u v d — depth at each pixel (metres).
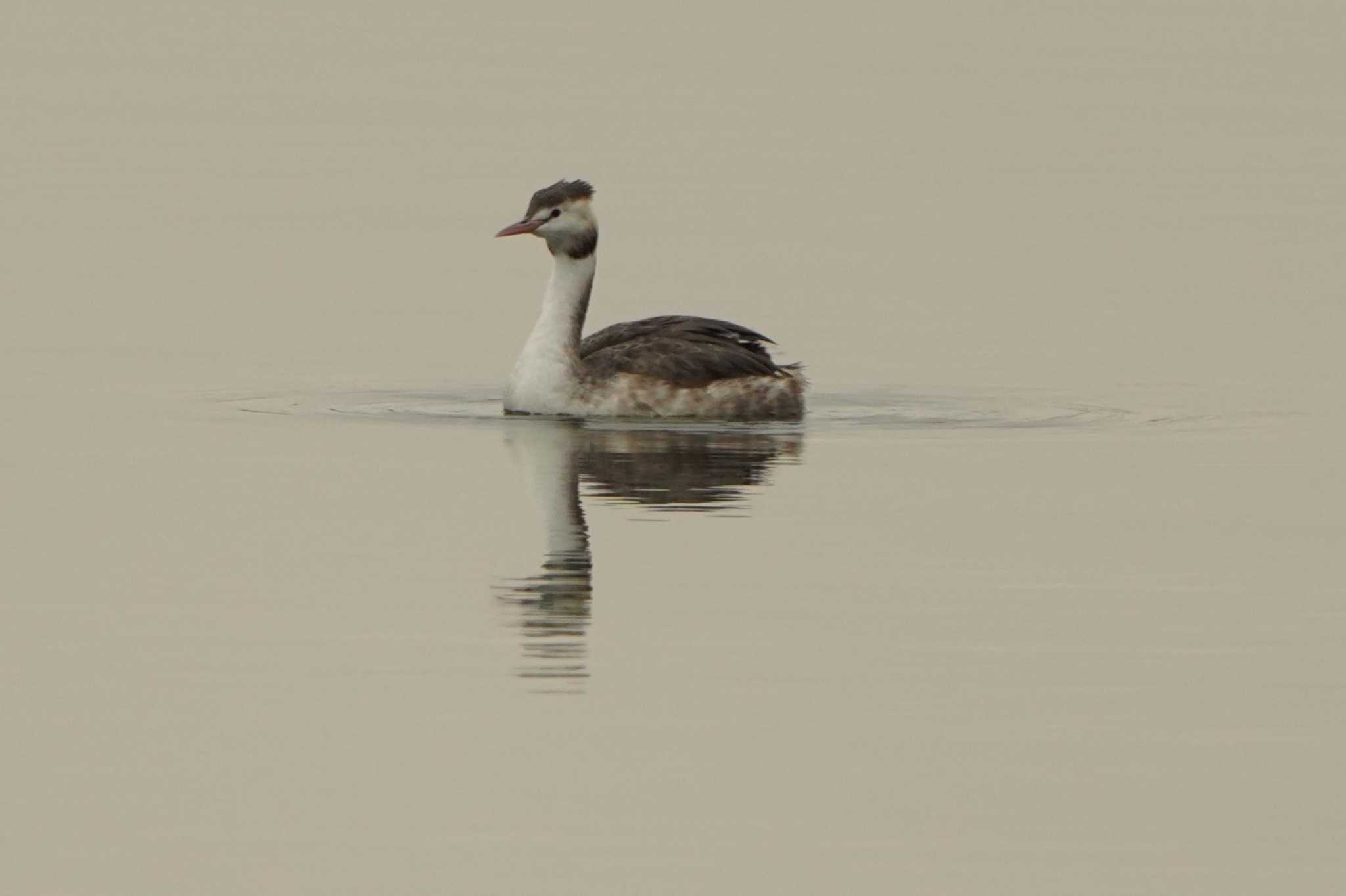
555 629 18.17
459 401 30.67
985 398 31.44
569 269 29.61
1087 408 30.48
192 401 30.41
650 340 29.53
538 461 25.53
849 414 29.84
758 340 30.61
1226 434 28.08
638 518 22.34
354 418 29.00
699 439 27.25
